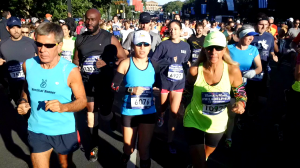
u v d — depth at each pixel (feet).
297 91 12.22
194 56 17.21
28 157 11.98
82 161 11.59
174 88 12.22
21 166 11.22
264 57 14.92
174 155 12.31
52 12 58.65
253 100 15.03
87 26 11.75
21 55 13.07
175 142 13.76
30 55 13.25
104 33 12.19
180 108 13.75
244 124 15.49
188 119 9.11
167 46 13.24
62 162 8.64
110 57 12.17
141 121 9.58
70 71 7.50
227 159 11.96
